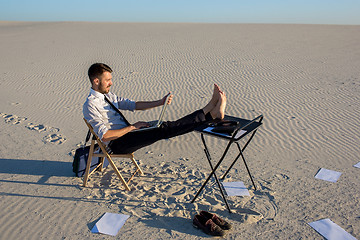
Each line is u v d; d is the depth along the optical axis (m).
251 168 4.44
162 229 3.07
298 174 4.26
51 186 3.90
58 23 46.75
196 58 15.66
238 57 15.80
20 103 8.12
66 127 6.22
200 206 3.46
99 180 4.08
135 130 3.63
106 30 32.28
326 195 3.70
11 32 33.59
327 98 8.39
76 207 3.45
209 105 3.63
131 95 9.27
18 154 4.88
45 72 12.54
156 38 24.62
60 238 2.95
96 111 3.50
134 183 4.00
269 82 10.52
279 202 3.55
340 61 14.40
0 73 12.27
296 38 24.11
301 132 5.92
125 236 2.97
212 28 33.94
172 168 4.45
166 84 10.53
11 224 3.15
